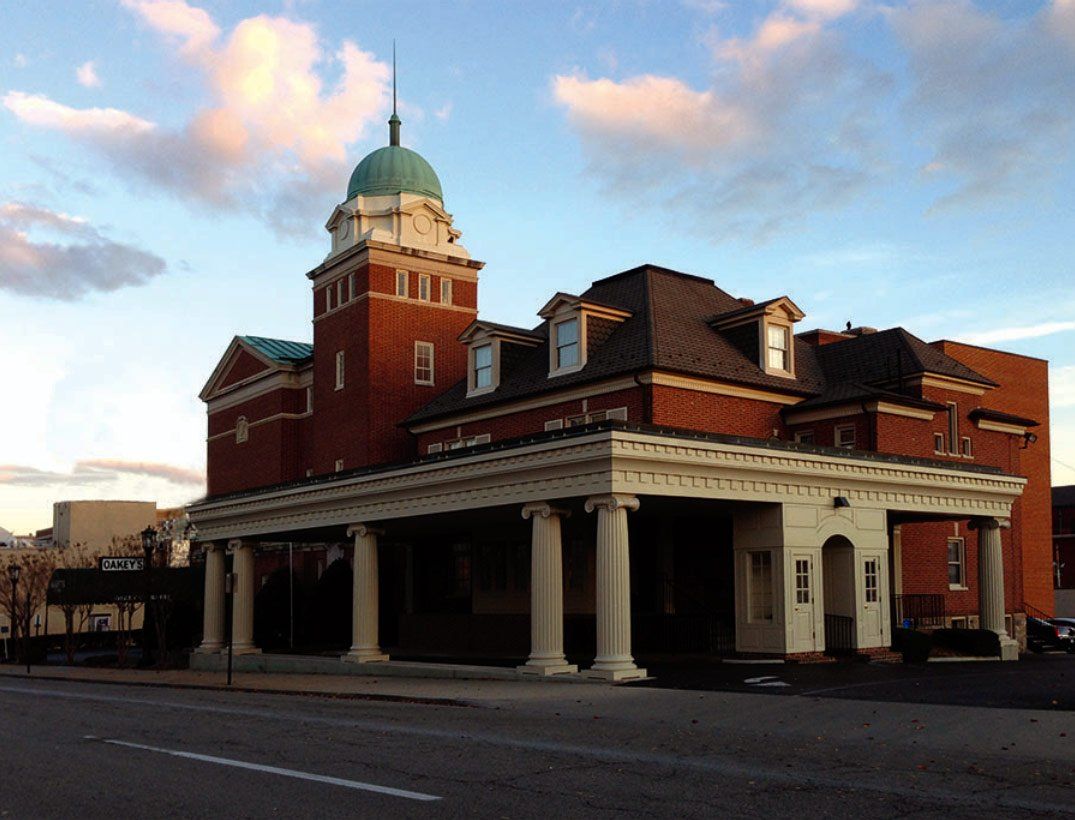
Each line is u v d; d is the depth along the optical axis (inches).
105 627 2945.4
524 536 1396.4
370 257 1721.2
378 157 1834.4
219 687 1112.2
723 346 1360.7
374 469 1202.0
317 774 456.8
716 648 1173.7
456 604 1536.7
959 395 1491.1
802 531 1039.6
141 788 431.2
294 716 731.4
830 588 1101.7
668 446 937.5
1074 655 1396.4
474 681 994.1
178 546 3533.5
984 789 421.4
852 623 1077.1
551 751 526.0
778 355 1379.2
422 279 1780.3
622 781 436.1
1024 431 1657.2
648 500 1002.1
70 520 3243.1
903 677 871.1
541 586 976.3
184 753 530.6
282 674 1300.4
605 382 1274.6
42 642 2486.5
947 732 575.2
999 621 1241.4
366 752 526.3
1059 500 2824.8
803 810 378.0
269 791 417.1
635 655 1157.1
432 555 1604.3
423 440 1621.6
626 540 917.2
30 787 442.0
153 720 715.4
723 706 705.6
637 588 1300.4
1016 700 704.4
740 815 368.8
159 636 1624.0
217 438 2263.8
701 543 1262.3
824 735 577.0
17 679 1459.2
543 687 886.4
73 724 696.4
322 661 1280.8
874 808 382.3
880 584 1107.9
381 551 1716.3
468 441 1523.1
